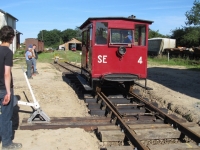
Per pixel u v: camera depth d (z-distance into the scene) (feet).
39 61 115.44
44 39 441.27
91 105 30.81
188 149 18.86
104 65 32.94
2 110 16.76
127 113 27.55
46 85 44.88
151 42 141.08
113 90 39.50
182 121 25.98
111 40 32.86
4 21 134.62
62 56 152.56
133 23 33.35
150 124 24.21
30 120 23.73
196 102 33.60
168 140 22.08
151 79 54.85
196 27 157.17
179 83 49.57
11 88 16.90
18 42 181.88
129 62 33.58
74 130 22.06
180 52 115.65
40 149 18.02
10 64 15.98
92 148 19.13
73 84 46.26
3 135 17.28
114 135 21.07
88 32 36.70
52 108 30.71
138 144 18.54
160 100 36.17
